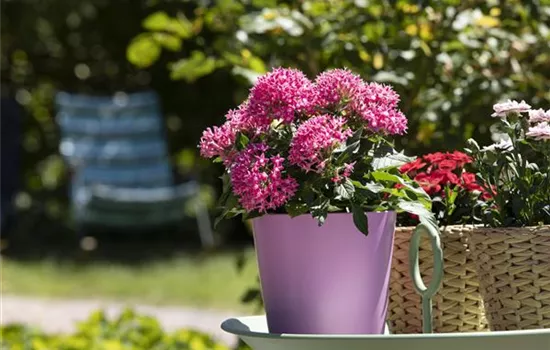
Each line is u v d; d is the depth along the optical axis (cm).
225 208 250
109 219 1327
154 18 458
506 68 417
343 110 248
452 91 416
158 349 512
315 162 236
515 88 415
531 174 253
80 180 1353
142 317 537
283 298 244
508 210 257
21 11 1606
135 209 1320
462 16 419
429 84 423
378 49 412
